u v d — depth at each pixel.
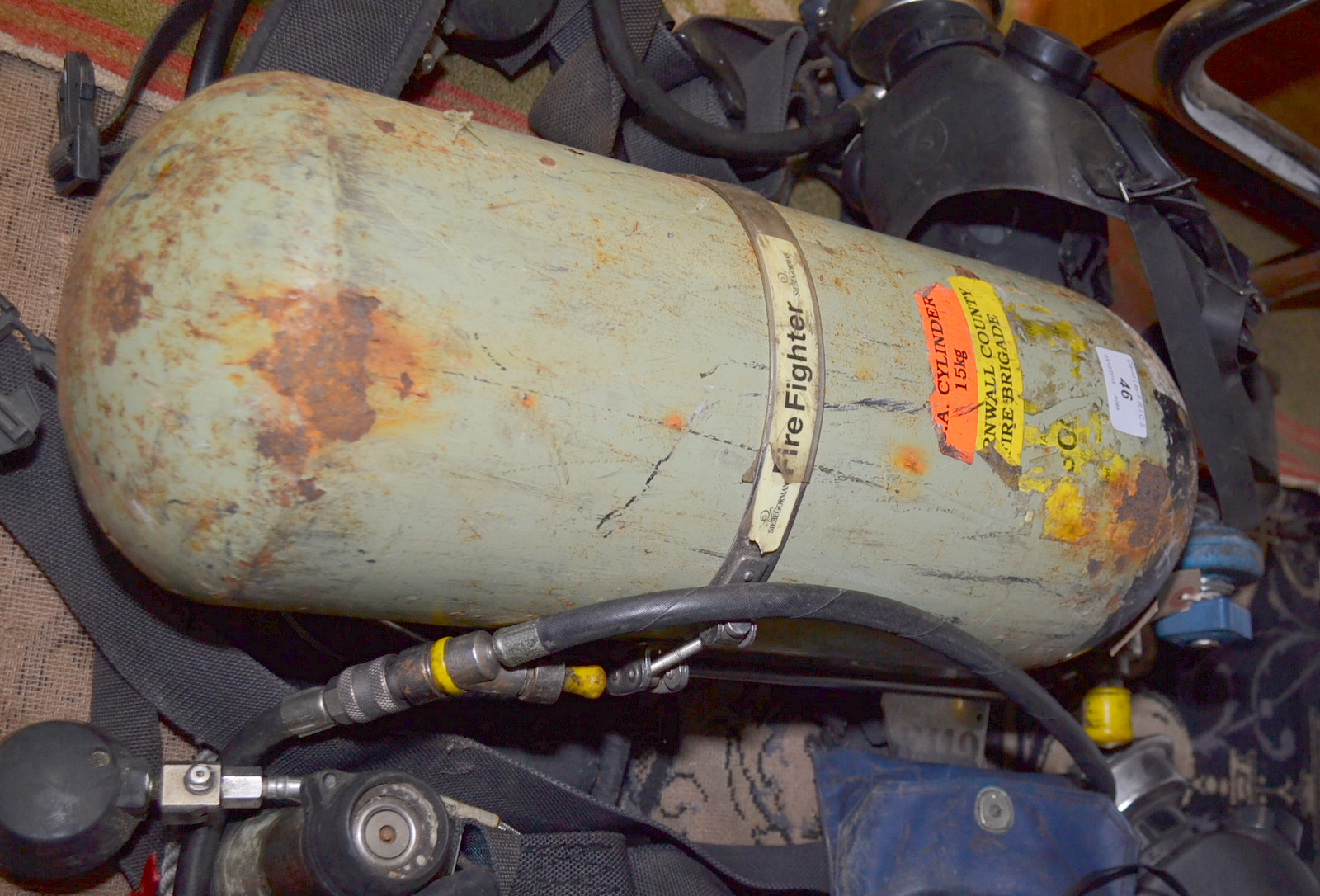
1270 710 1.48
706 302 0.68
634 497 0.65
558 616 0.65
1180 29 0.91
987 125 0.96
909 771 1.00
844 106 1.05
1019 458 0.79
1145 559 0.87
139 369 0.55
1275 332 1.59
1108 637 0.93
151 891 0.77
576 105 0.99
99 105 0.90
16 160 0.86
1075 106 0.97
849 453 0.71
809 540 0.72
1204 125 1.02
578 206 0.67
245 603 0.63
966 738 1.15
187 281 0.55
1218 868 1.02
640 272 0.66
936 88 1.00
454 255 0.60
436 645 0.67
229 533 0.57
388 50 0.86
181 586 0.62
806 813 1.17
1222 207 1.51
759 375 0.68
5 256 0.85
